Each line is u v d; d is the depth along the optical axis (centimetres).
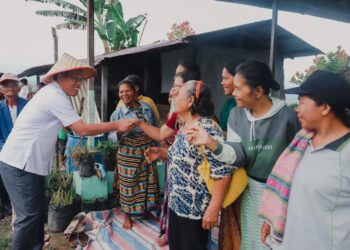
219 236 223
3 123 392
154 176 345
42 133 264
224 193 192
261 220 190
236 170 194
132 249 310
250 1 357
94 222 363
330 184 135
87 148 403
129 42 1317
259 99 185
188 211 202
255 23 611
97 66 734
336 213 138
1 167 271
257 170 191
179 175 203
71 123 266
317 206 140
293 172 153
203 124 197
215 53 691
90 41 427
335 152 136
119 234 340
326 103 137
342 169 134
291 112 187
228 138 201
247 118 193
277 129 185
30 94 918
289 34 640
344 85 136
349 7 392
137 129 327
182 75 250
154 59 789
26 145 262
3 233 377
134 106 334
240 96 184
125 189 336
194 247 207
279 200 158
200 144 179
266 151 186
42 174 274
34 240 278
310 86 139
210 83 692
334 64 605
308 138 151
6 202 430
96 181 390
